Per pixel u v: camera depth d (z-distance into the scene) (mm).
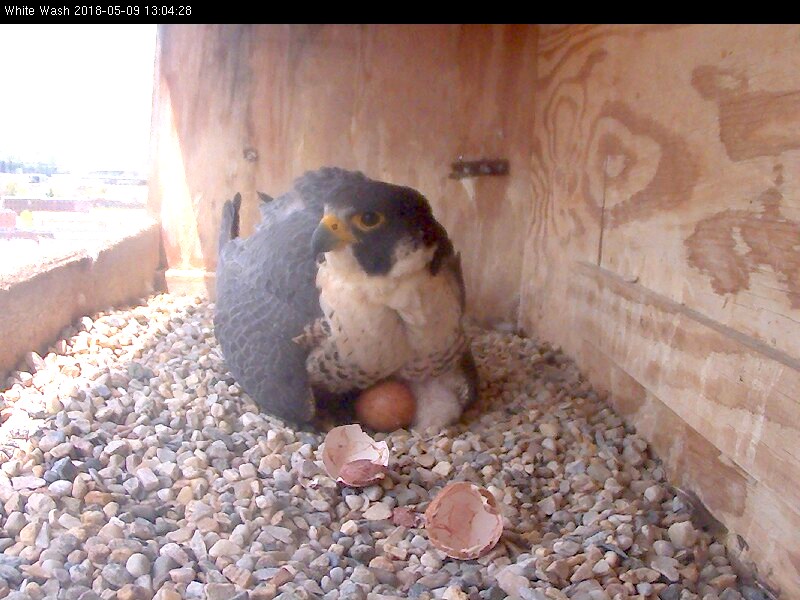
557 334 855
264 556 455
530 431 646
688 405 536
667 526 520
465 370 678
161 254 1024
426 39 959
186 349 793
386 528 505
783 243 444
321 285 620
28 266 714
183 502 512
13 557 437
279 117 982
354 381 644
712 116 530
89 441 561
